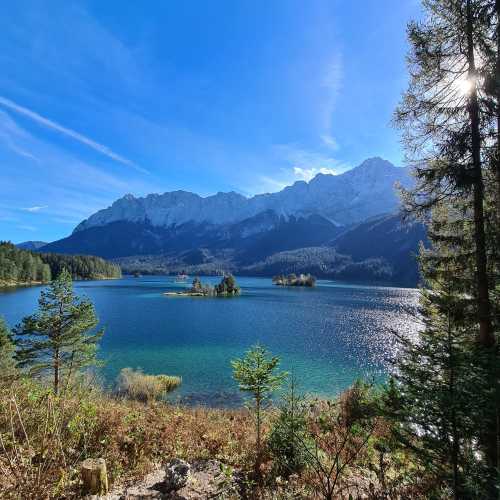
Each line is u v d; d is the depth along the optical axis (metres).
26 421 5.59
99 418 6.86
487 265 7.69
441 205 8.16
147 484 5.31
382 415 6.19
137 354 30.88
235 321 50.81
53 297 14.80
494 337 7.05
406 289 126.44
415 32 7.72
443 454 5.09
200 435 7.82
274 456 6.28
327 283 168.25
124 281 175.62
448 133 7.70
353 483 5.38
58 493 4.18
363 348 34.12
